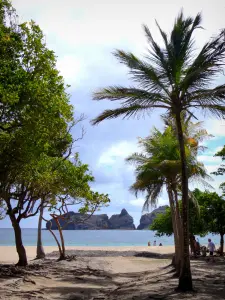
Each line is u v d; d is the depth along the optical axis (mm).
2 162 17609
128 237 179250
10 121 16828
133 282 20141
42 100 15984
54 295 16547
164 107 15672
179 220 22266
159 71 15383
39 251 39438
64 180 26672
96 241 124750
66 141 25328
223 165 28922
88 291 17953
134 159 24750
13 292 15992
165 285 16656
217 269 22734
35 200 28297
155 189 25422
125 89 15367
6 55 15531
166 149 23672
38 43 16562
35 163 19141
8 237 159250
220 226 38312
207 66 14297
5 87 14555
